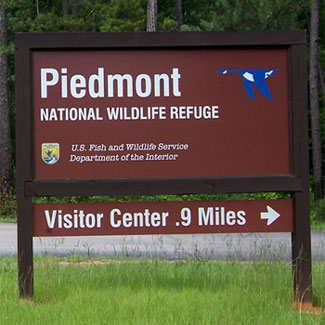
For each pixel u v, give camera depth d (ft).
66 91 41.68
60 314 36.35
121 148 41.70
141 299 39.75
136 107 41.83
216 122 41.93
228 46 41.73
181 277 46.39
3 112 156.56
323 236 92.68
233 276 45.70
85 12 177.37
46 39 41.32
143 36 41.42
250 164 41.91
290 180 41.39
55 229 41.11
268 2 146.61
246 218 41.52
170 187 41.27
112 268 49.34
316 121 162.50
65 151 41.50
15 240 88.63
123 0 158.20
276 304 38.50
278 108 42.01
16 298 40.75
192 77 41.91
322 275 48.03
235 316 36.06
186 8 234.58
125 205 41.24
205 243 78.33
